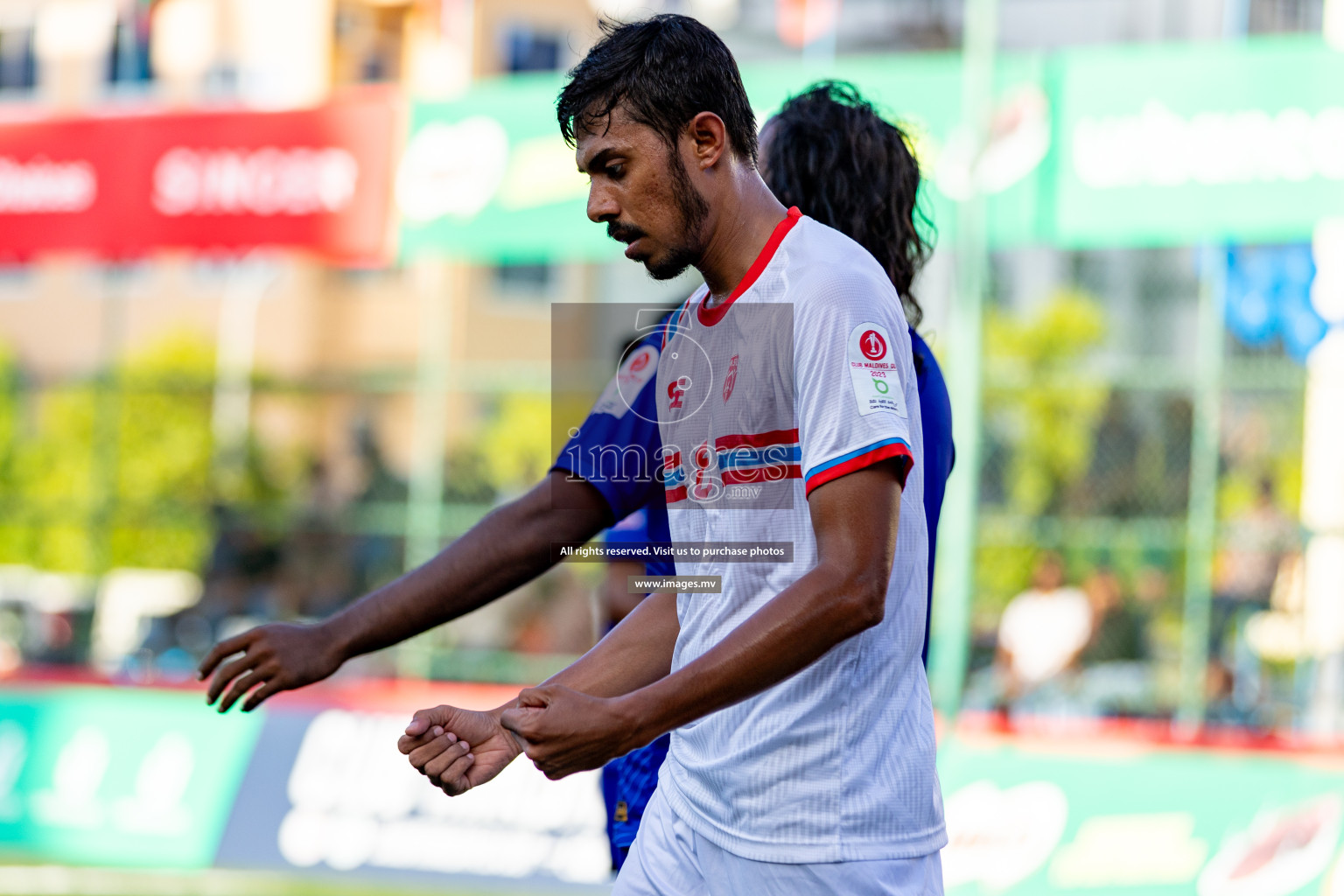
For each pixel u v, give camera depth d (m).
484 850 20.83
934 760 6.64
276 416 56.00
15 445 47.31
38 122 24.25
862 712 6.41
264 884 22.42
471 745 6.64
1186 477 37.88
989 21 19.72
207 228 23.45
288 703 23.50
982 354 20.66
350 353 57.69
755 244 6.52
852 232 8.40
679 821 7.06
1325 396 33.06
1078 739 19.69
